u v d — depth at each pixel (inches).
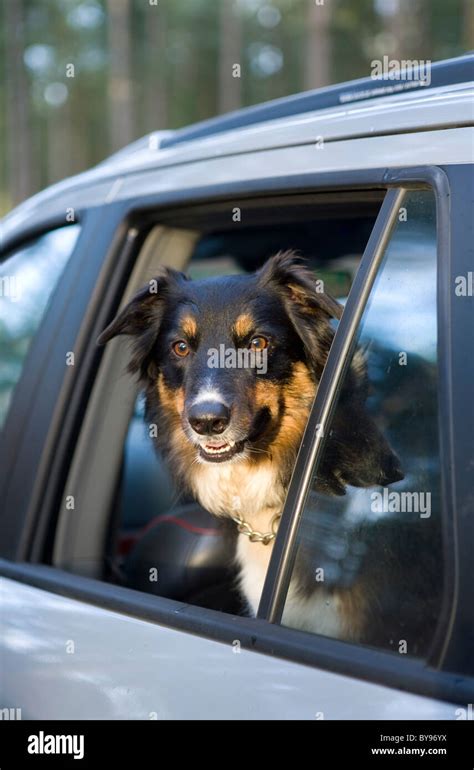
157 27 1112.2
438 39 755.4
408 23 358.3
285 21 1104.8
